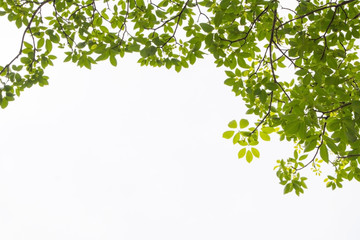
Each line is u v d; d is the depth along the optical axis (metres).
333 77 3.26
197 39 3.74
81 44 4.08
